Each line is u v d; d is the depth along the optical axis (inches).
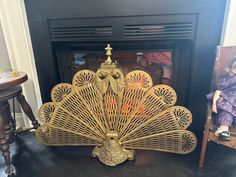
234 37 50.4
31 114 58.0
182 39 51.0
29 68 60.3
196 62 51.9
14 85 49.9
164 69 59.5
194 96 55.6
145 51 56.1
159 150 52.9
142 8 48.5
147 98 47.5
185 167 50.4
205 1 46.6
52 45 55.5
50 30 53.2
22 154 56.7
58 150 58.1
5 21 55.1
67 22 51.8
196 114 57.2
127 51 56.7
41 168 51.9
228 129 46.4
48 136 55.6
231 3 47.3
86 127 52.7
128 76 46.1
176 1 47.2
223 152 55.1
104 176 49.0
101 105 49.4
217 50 47.6
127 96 47.9
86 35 52.7
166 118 48.8
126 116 50.0
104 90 46.9
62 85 49.4
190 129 58.8
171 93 46.2
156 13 48.6
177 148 51.6
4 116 51.4
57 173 50.3
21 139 63.0
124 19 50.1
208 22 48.2
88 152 57.0
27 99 64.1
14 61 59.9
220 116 47.3
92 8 49.6
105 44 55.6
